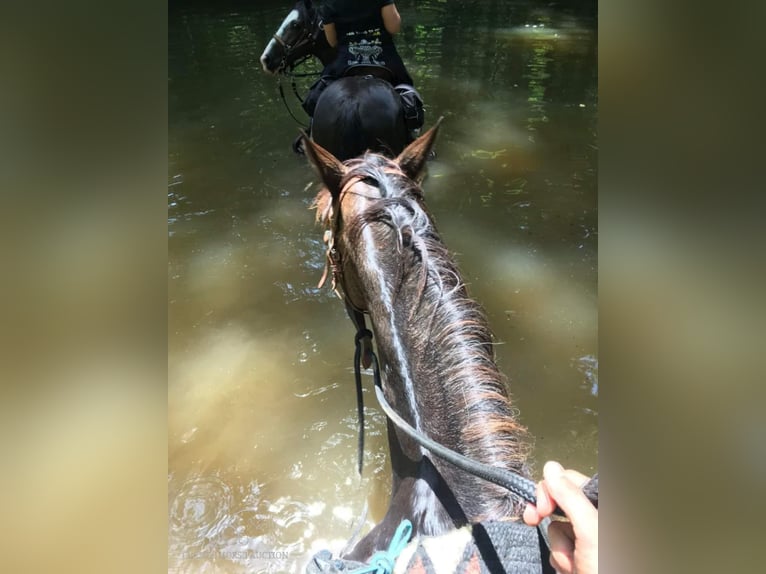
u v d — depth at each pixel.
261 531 2.29
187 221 4.27
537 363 2.99
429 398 1.36
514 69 7.33
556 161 4.98
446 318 1.41
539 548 1.04
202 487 2.46
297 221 4.26
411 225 1.59
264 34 9.27
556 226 4.10
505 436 1.25
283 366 3.07
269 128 5.79
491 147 5.21
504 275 3.61
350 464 2.55
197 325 3.34
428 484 1.27
